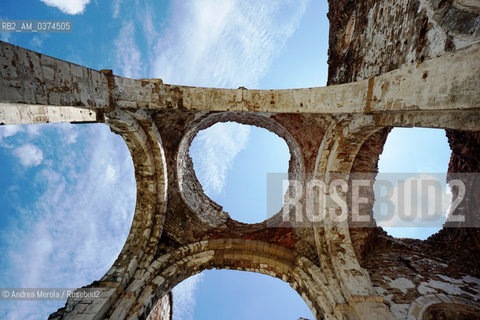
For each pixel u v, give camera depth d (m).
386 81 3.39
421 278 6.03
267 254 6.47
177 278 6.05
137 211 6.25
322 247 5.82
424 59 2.79
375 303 4.69
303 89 4.84
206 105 5.06
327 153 5.83
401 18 3.41
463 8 2.25
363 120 4.50
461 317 5.21
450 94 2.35
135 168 6.06
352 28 5.46
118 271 5.25
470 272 6.33
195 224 7.02
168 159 6.54
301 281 5.71
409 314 5.15
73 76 3.54
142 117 5.20
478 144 6.53
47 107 3.61
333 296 4.97
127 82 4.64
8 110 3.13
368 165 6.48
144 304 5.00
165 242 6.30
